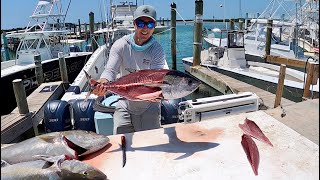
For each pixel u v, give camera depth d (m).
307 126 2.86
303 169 2.04
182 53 22.75
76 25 37.19
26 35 11.30
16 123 6.05
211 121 2.82
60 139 2.31
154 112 2.95
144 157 2.22
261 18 14.40
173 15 13.00
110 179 1.99
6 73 9.31
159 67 2.79
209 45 18.12
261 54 12.35
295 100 7.68
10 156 2.23
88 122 5.96
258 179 1.94
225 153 2.23
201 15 11.94
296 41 12.83
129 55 2.78
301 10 13.99
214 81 10.38
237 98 4.42
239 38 11.33
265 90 8.64
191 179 1.96
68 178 1.82
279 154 2.22
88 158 2.25
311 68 6.09
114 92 2.10
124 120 2.94
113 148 2.39
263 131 2.60
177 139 2.48
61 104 6.25
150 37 2.76
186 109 4.02
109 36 10.99
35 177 1.79
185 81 2.08
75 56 12.91
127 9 13.07
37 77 10.09
